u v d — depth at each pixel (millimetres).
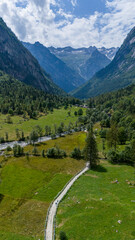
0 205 56031
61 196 59312
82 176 74375
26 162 93125
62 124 168750
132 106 192500
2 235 43125
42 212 51438
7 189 65562
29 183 70062
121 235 37625
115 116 181375
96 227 41375
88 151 83750
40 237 41875
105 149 109062
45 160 96062
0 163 92250
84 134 150125
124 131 117875
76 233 40375
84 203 52562
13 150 104938
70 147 119562
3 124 170625
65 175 76812
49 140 137750
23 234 43438
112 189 60438
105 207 48625
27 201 57812
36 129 159000
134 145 81062
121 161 88750
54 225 45250
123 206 47625
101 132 136875
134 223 40469
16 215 50969
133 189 58781
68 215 48344
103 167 82750
